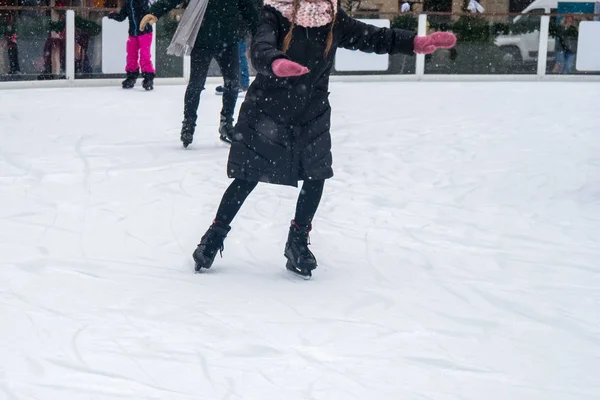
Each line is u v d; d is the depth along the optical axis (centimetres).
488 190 654
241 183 441
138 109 1041
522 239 526
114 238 500
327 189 645
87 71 1277
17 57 1229
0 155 723
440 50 1480
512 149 818
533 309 401
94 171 674
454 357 342
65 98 1124
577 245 515
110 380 308
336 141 851
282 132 427
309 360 334
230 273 446
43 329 354
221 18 746
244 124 431
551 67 1511
